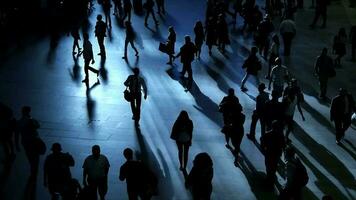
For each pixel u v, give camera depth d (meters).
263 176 16.41
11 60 25.73
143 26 32.84
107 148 17.61
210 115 20.89
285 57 29.41
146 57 27.25
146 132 19.03
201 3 40.03
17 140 14.97
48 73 24.33
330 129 20.34
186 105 21.75
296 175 13.40
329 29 35.91
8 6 29.86
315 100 23.38
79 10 32.97
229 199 15.04
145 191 12.52
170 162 16.88
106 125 19.39
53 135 18.38
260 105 18.36
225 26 28.72
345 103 18.69
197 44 27.25
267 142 15.28
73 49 26.55
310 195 15.55
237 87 24.12
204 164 12.76
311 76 26.53
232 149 18.11
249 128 19.91
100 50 26.62
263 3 41.28
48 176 13.02
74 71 24.77
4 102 20.98
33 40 28.91
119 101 21.67
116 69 25.31
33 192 14.80
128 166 12.57
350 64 29.03
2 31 29.27
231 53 29.05
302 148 18.62
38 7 31.53
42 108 20.59
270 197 15.27
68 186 12.96
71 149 17.44
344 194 15.70
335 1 44.00
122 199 14.63
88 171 13.05
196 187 12.87
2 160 16.53
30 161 14.77
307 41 32.94
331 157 18.06
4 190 14.84
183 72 24.33
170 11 37.09
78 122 19.52
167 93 22.86
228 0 37.44
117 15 34.88
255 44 29.84
